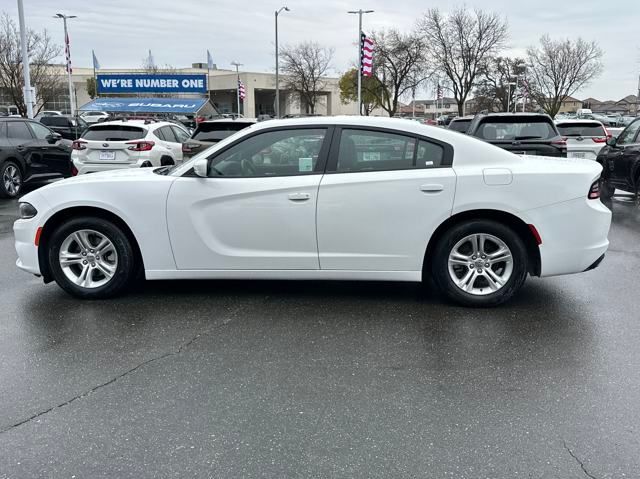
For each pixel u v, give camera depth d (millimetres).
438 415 3248
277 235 4934
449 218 4844
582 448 2922
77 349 4172
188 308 5039
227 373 3783
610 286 5684
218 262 5035
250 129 5020
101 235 5129
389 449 2924
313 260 4953
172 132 13602
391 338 4355
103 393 3514
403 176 4793
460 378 3701
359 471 2752
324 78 65875
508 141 9688
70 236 5156
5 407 3348
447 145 4883
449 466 2783
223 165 5016
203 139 11281
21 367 3875
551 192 4750
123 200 5004
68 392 3525
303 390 3549
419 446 2949
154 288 5617
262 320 4746
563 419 3195
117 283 5188
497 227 4824
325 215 4852
